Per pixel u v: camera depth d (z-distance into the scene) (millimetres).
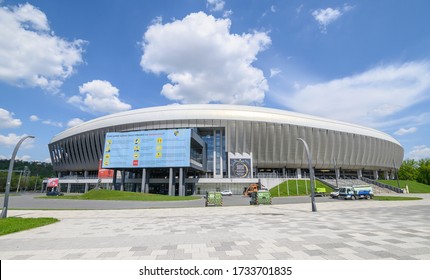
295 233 10906
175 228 13125
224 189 65438
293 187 60938
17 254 8180
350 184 68500
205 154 70875
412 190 68875
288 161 73750
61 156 92812
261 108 78312
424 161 111500
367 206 26094
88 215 20922
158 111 72125
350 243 8805
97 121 79188
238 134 71125
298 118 74562
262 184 65625
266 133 71812
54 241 10156
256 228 12539
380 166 88625
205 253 7922
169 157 56094
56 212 23562
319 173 85062
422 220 14586
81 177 85188
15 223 15047
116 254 8023
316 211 21422
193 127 70125
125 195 43094
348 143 79312
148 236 10945
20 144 20828
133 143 58406
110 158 58500
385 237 9758
